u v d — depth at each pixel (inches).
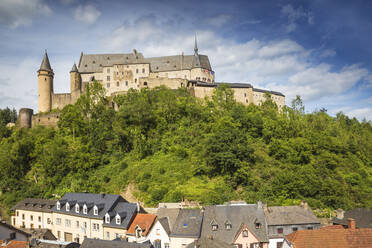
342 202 2842.0
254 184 3031.5
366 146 4133.9
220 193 2906.0
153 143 3823.8
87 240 1780.3
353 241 1673.2
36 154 3966.5
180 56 5812.0
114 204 2513.5
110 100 4963.1
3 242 1883.6
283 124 4028.1
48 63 5344.5
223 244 1854.1
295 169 3213.6
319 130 4212.6
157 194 2888.8
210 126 3998.5
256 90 5452.8
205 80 5659.5
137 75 5383.9
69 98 5221.5
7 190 3570.4
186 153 3585.1
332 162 3385.8
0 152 3882.9
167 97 4370.1
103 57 5816.9
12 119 6087.6
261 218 2220.7
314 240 1695.4
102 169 3585.1
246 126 4060.0
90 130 4131.4
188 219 2256.4
